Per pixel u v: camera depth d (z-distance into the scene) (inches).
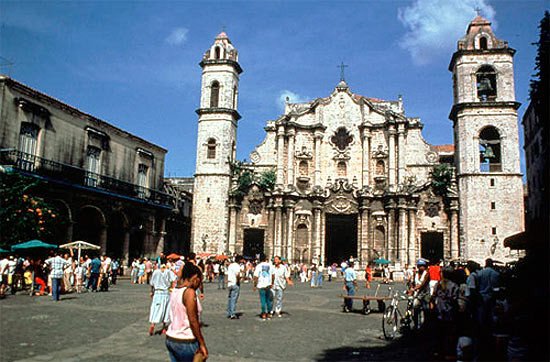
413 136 2290.8
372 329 634.8
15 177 1226.6
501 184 2000.5
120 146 1775.3
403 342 544.7
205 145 2321.6
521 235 931.3
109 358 430.0
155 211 1920.5
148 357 437.1
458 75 2122.3
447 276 466.3
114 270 1376.7
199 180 2299.5
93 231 1633.9
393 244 2171.5
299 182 2364.7
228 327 623.2
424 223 2160.4
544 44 1010.1
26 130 1378.0
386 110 2305.6
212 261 1873.8
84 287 1231.5
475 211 2000.5
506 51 2080.5
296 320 706.2
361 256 2210.9
